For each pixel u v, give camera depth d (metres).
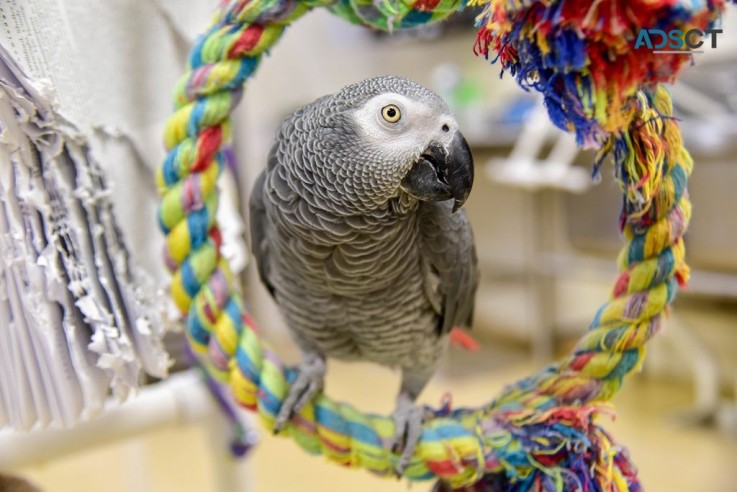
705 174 2.28
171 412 1.22
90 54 0.93
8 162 0.75
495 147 2.98
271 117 3.94
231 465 1.34
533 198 3.02
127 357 0.81
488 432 0.82
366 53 4.09
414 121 0.86
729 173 2.22
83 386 0.82
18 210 0.76
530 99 3.15
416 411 0.88
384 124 0.85
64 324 0.79
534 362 3.29
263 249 1.03
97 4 0.94
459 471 0.81
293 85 4.04
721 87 2.43
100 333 0.79
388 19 0.76
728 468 2.29
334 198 0.85
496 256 3.79
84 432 1.13
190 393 1.24
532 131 2.59
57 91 0.78
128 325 0.87
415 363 1.09
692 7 0.52
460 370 3.24
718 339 2.94
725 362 2.92
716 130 2.25
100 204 0.84
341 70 4.15
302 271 0.95
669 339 3.06
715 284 2.38
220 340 0.81
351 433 0.83
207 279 0.82
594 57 0.56
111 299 0.81
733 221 2.24
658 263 0.77
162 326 0.98
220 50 0.78
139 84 1.01
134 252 0.98
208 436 1.32
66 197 0.78
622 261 0.80
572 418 0.78
